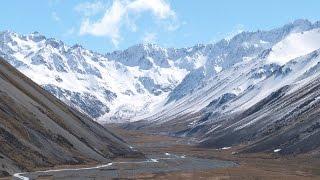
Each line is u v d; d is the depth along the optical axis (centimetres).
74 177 14075
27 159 15112
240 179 15850
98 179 14062
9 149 14712
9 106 17312
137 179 14800
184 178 15638
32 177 13275
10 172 13538
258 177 16600
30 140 16325
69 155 18088
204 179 15550
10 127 15750
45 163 15938
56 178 13550
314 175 18200
